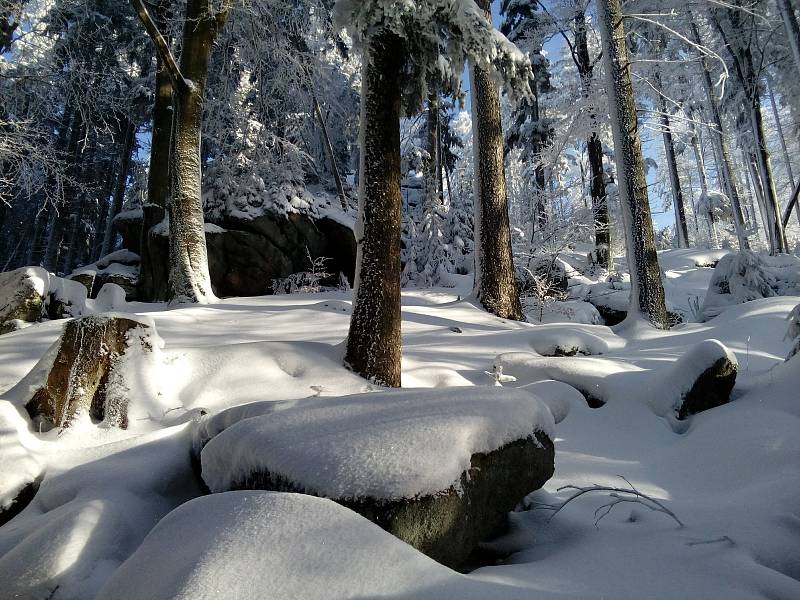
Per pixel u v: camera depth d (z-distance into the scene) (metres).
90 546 2.62
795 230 38.44
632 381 5.50
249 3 12.64
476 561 2.73
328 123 21.16
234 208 14.87
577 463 4.09
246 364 5.49
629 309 10.16
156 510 3.20
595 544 2.57
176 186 9.96
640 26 17.08
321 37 17.66
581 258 17.22
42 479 3.56
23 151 11.17
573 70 24.52
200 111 10.42
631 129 10.30
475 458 2.64
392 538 1.93
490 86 10.80
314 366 5.72
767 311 8.61
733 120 25.25
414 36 5.94
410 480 2.32
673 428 4.79
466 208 16.58
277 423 2.79
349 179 26.33
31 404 4.29
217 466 2.86
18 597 2.38
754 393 4.87
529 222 14.84
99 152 27.64
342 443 2.52
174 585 1.65
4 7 11.22
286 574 1.72
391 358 5.80
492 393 3.09
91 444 4.11
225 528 1.92
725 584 2.07
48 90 12.55
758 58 21.50
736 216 21.03
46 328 6.31
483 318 9.73
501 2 21.45
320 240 15.59
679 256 22.27
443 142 27.28
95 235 28.41
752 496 3.07
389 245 5.91
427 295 12.85
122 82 18.20
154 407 4.61
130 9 17.53
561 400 5.52
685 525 2.73
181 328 7.22
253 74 16.22
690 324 9.92
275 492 2.16
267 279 14.66
